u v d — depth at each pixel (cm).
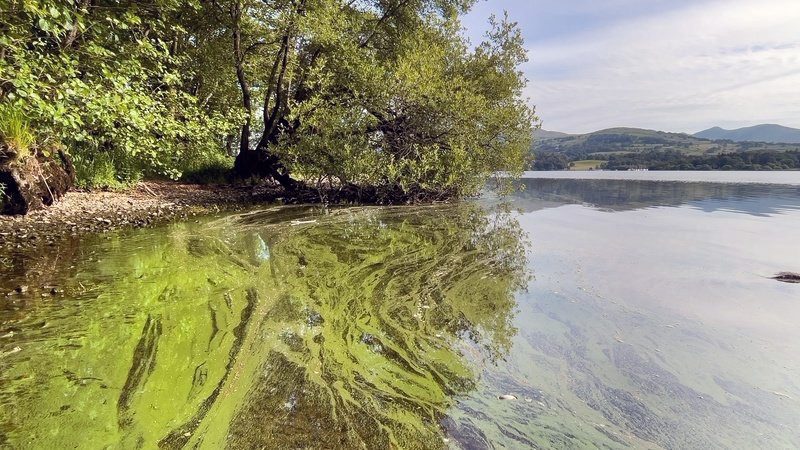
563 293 448
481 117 1260
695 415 239
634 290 457
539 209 1148
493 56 1421
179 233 668
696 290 455
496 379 276
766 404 249
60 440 200
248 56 1392
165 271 475
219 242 625
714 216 986
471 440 215
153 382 255
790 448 211
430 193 1275
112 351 290
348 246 639
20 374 255
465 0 1585
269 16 1178
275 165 1308
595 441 216
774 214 1004
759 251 627
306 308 389
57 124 682
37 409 222
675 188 1844
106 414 222
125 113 700
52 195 749
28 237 580
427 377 277
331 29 1170
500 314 389
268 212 934
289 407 237
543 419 234
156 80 935
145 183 1129
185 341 311
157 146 844
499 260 581
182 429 214
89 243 580
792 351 314
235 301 398
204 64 1339
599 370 289
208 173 1386
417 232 770
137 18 680
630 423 232
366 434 216
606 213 1067
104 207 805
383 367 288
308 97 1345
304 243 647
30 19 545
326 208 1039
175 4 816
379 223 852
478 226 855
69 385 246
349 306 400
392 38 1478
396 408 241
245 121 1238
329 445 206
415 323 366
